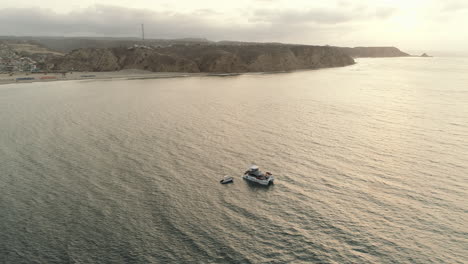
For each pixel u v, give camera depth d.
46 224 40.91
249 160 62.31
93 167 58.09
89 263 34.19
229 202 46.69
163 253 35.62
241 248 36.53
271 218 42.50
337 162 60.41
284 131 81.31
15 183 51.78
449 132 77.94
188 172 56.59
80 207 44.78
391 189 49.34
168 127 85.12
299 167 58.62
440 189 48.94
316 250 36.22
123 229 39.88
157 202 46.28
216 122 90.81
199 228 40.19
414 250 35.94
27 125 86.19
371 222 41.16
